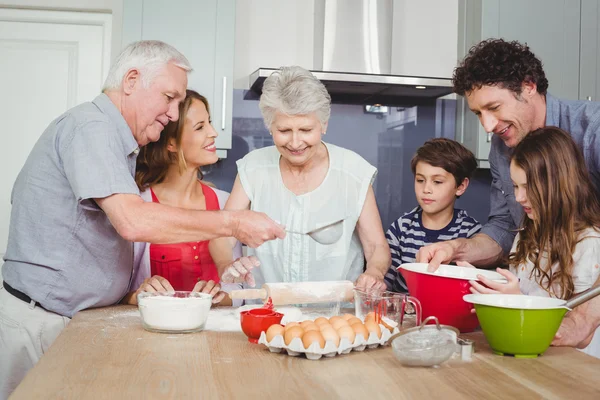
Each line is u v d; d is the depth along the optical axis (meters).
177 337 1.31
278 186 1.84
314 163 1.81
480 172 3.46
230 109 3.01
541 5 3.21
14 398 0.91
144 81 1.54
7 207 3.28
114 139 1.45
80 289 1.57
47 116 3.32
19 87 3.30
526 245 1.66
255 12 3.31
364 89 3.22
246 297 1.52
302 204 1.81
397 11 3.41
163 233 1.38
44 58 3.32
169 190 2.03
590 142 1.72
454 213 2.34
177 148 1.94
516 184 1.66
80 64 3.34
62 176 1.49
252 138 3.30
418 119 3.45
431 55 3.43
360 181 1.82
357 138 3.42
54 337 1.56
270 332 1.20
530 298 1.28
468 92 1.66
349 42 3.08
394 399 0.94
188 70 1.64
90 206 1.45
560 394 0.97
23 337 1.54
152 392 0.95
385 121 3.44
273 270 1.86
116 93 1.56
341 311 1.63
